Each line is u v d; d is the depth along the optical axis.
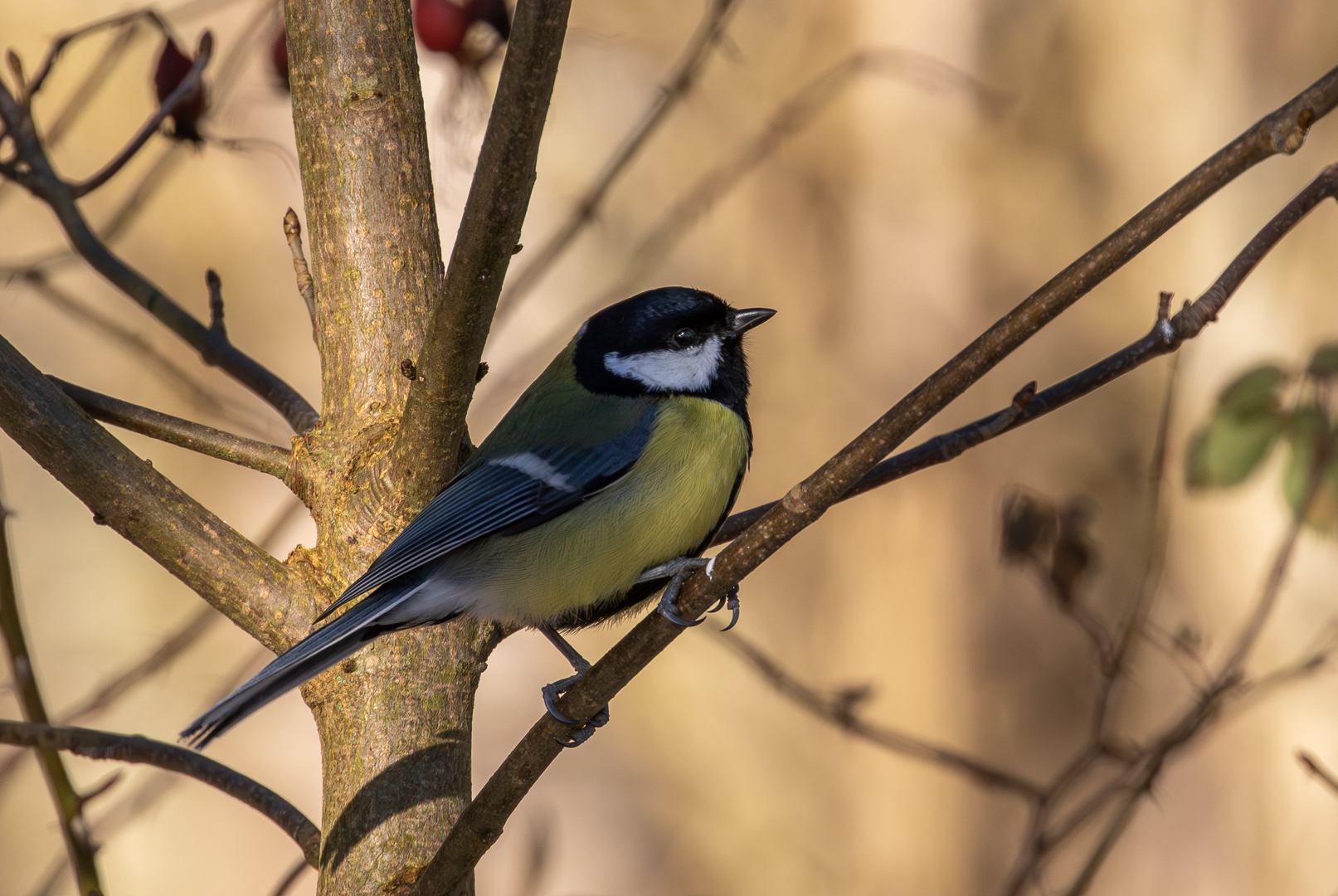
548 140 17.31
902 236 17.34
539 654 15.17
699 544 5.70
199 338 6.04
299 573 4.76
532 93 3.55
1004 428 4.93
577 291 16.72
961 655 16.36
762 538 3.79
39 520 15.88
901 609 16.67
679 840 15.98
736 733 16.38
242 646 14.63
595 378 5.87
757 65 17.84
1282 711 12.88
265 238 15.98
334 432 4.94
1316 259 14.13
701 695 16.50
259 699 4.34
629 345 5.93
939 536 16.72
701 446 5.65
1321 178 4.41
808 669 16.94
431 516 4.80
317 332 5.16
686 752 16.34
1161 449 6.92
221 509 15.37
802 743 16.36
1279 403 6.67
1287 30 16.27
